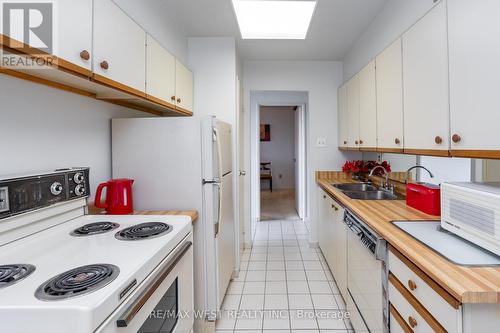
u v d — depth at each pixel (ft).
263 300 7.50
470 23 3.63
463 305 2.67
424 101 4.75
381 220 4.96
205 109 9.18
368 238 4.75
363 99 8.04
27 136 3.99
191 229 5.01
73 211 4.72
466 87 3.72
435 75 4.42
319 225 10.84
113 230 4.34
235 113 9.12
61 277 2.71
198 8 7.37
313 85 11.42
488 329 2.68
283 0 6.73
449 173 5.57
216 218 6.24
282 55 10.83
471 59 3.62
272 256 10.53
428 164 6.34
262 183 26.40
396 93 5.84
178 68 7.41
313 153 11.44
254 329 6.33
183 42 8.68
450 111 4.06
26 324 2.20
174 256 4.01
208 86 9.17
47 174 4.08
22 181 3.66
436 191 5.26
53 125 4.44
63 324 2.19
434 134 4.46
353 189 9.53
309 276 8.84
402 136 5.59
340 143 10.89
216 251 6.19
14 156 3.80
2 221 3.42
